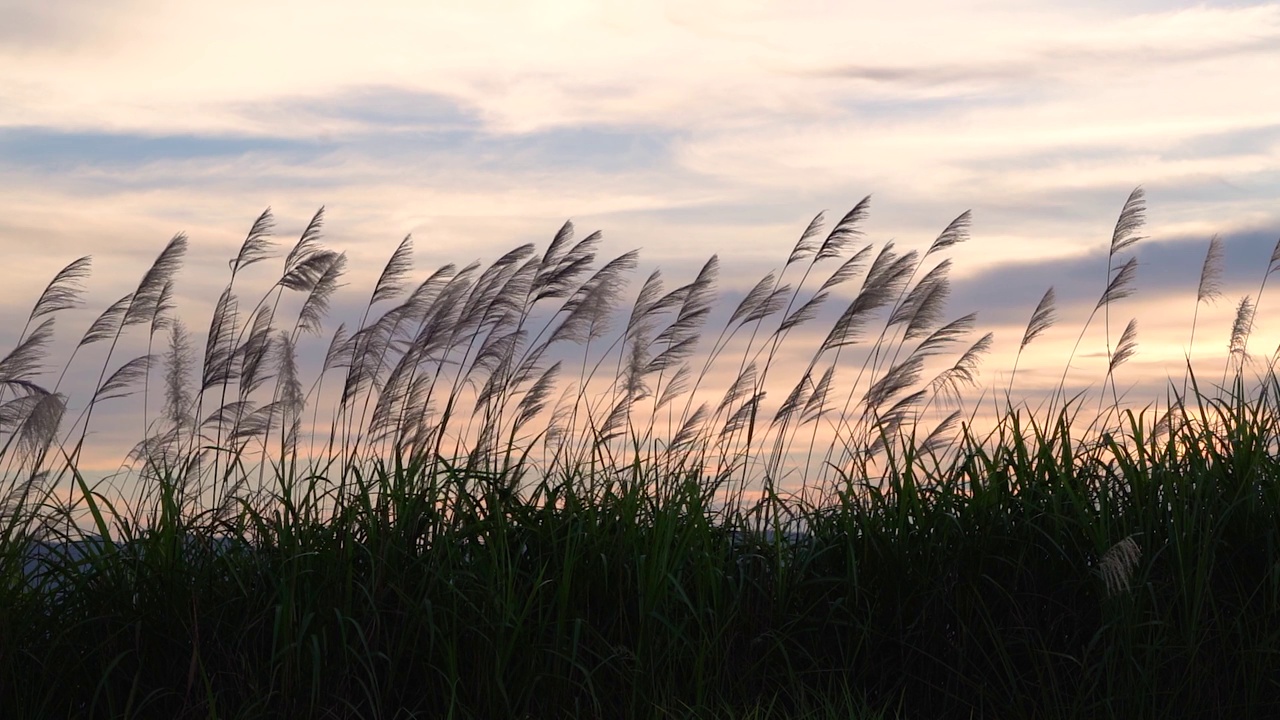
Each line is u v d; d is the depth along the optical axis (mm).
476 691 4375
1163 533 4898
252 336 5445
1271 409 5410
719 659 4609
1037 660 4695
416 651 4426
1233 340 6117
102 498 4664
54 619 4422
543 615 4688
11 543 4473
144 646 4406
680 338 5969
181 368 5305
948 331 5793
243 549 4699
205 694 4242
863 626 4816
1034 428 5457
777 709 4570
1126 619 4438
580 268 5789
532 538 4930
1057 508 4879
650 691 4473
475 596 4508
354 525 4715
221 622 4398
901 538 4977
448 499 4930
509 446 5406
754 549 5141
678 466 5477
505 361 5633
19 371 4527
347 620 4414
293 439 5367
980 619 4824
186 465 5035
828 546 5121
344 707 4238
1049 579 4895
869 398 5805
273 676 4180
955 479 5246
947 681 4738
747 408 5715
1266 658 4496
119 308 5281
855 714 4551
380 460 5082
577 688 4461
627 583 4777
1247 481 4918
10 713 4199
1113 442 5145
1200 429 5387
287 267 5594
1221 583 4805
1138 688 4453
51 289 4684
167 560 4609
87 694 4410
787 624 4789
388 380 5449
